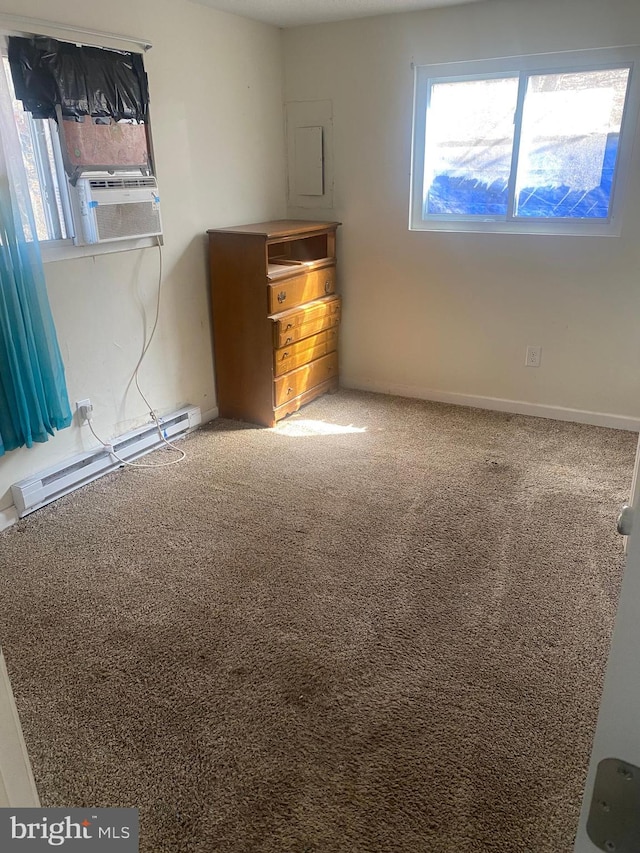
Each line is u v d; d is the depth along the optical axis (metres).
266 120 3.75
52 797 1.45
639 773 0.55
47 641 1.94
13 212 2.27
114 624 2.01
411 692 1.74
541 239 3.38
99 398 2.98
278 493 2.82
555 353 3.55
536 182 3.38
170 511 2.68
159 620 2.02
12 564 2.32
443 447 3.29
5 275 2.30
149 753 1.56
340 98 3.68
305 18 3.47
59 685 1.77
